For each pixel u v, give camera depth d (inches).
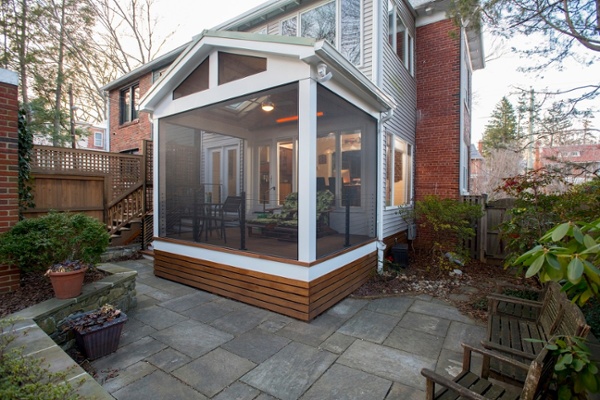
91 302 126.7
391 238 254.5
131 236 269.4
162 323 134.3
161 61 365.7
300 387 91.0
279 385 91.7
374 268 209.3
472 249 256.5
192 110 187.9
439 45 289.0
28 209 205.3
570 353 60.4
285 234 200.8
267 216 239.9
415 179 302.2
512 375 76.1
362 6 226.2
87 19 490.3
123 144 437.7
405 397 86.7
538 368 58.9
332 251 163.5
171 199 221.1
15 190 140.3
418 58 299.7
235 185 314.5
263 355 108.7
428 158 296.4
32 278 151.3
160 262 203.9
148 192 280.1
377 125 213.9
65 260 128.0
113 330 107.8
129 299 148.2
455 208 214.8
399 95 259.8
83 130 558.3
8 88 138.7
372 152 212.7
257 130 301.1
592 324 108.7
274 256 148.5
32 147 186.4
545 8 191.5
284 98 193.2
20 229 125.0
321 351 112.0
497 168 699.4
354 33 232.4
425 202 234.4
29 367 67.2
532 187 167.6
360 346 116.3
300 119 138.3
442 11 284.4
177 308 151.5
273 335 124.2
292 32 274.4
